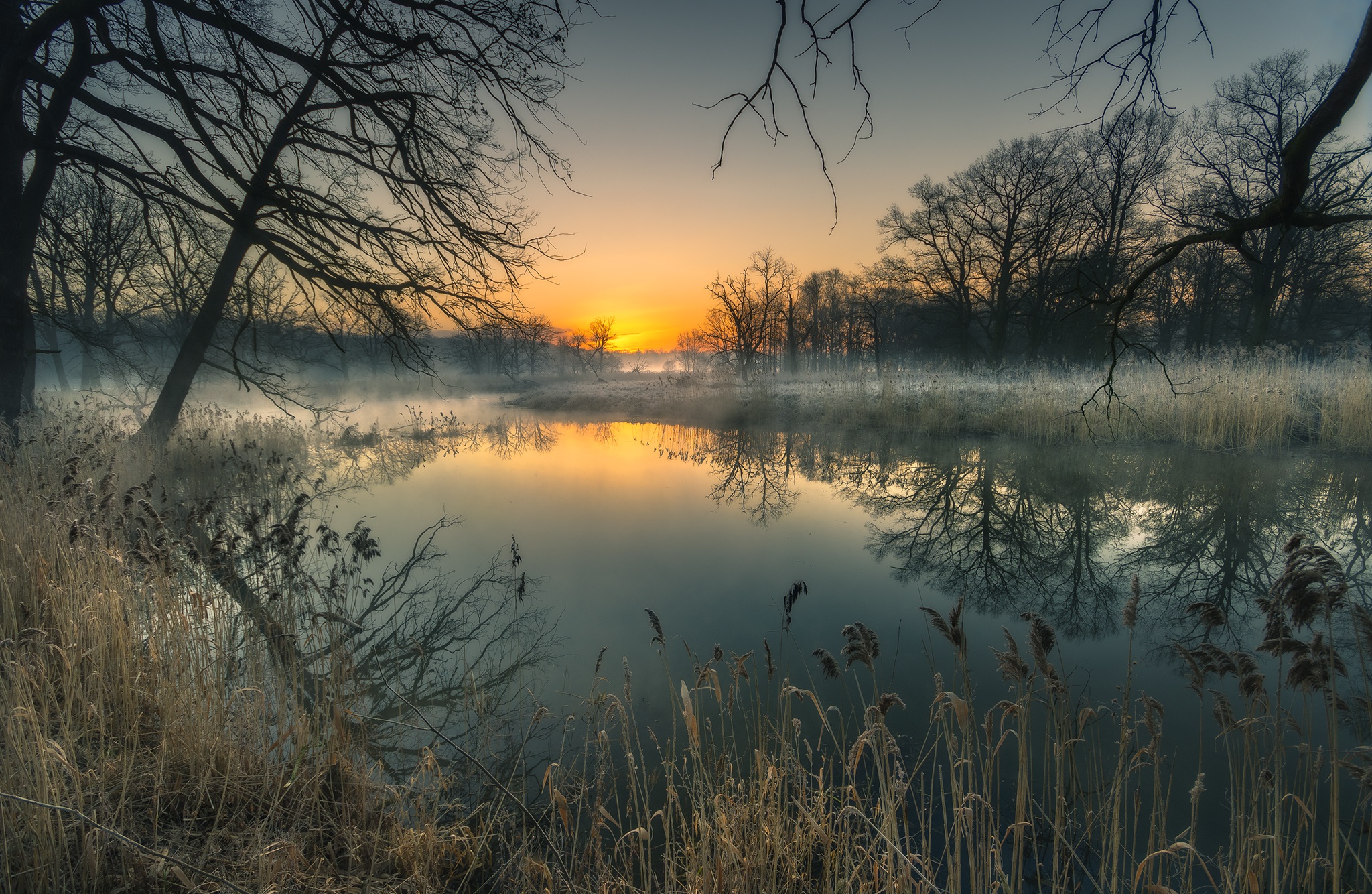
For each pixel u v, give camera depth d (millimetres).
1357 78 1992
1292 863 2557
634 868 2834
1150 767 3453
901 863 2312
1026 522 8914
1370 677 4305
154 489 9656
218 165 8898
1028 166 24359
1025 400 15664
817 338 53625
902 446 15242
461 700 4305
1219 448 12273
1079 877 2713
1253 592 6172
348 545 7750
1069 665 4777
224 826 2717
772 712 4113
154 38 8484
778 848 2588
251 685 3543
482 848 2869
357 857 2682
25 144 8672
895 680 4547
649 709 4191
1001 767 3525
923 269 29656
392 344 11188
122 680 3395
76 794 2615
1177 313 30094
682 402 25266
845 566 7176
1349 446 11203
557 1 7461
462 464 14055
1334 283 21953
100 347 12789
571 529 8680
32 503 5238
